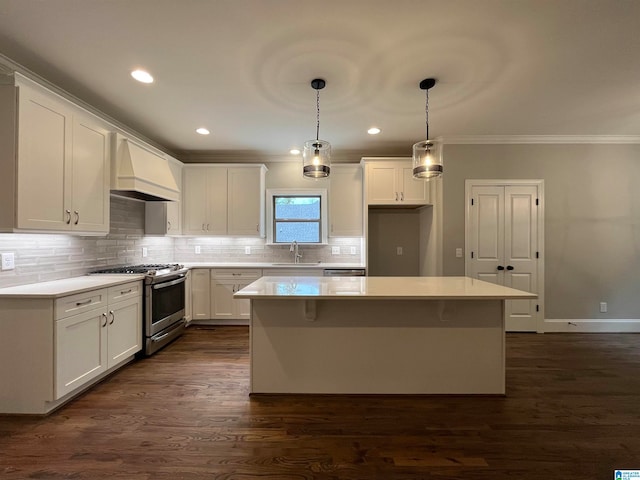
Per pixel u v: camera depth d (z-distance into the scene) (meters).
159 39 2.01
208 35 1.96
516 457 1.70
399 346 2.37
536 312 3.93
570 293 3.93
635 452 1.74
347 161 4.68
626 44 2.05
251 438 1.85
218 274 4.21
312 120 3.34
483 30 1.92
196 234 4.46
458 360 2.37
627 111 3.12
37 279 2.51
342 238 4.80
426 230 4.42
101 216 2.77
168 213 4.09
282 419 2.04
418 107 3.01
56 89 2.61
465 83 2.54
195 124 3.47
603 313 3.93
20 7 1.71
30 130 2.09
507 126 3.52
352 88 2.63
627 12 1.77
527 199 3.94
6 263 2.26
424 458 1.69
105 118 3.21
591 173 3.92
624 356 3.15
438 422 2.02
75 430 1.91
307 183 4.73
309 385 2.37
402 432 1.92
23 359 2.05
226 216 4.46
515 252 3.94
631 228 3.92
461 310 2.36
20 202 2.03
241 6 1.72
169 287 3.48
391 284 2.47
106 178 2.83
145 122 3.41
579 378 2.66
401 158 4.16
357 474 1.58
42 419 2.02
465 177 3.94
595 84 2.57
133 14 1.78
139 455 1.70
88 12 1.76
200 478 1.54
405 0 1.68
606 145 3.91
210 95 2.77
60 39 2.00
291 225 4.81
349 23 1.86
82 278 2.78
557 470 1.61
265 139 4.00
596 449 1.76
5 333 2.05
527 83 2.55
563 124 3.46
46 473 1.57
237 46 2.08
